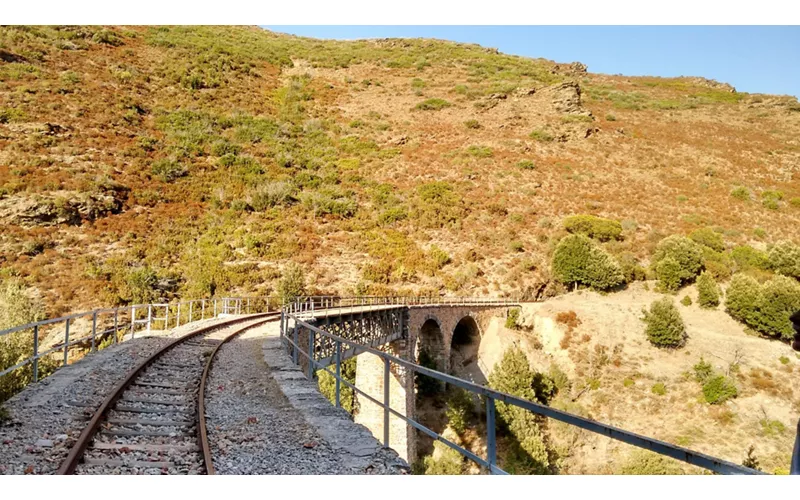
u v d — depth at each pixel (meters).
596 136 88.75
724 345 38.53
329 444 6.62
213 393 9.57
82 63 74.12
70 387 9.25
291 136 75.88
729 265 51.41
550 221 60.38
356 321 23.69
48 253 37.69
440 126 86.12
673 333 38.38
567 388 37.38
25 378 17.17
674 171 78.62
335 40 141.38
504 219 60.53
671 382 36.09
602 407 35.66
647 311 42.25
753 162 84.06
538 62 145.62
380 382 27.06
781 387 34.31
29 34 75.19
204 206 53.00
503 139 82.88
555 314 43.19
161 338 17.39
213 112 76.06
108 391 9.22
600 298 48.66
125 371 11.28
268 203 55.25
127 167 53.78
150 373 10.95
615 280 49.22
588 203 65.56
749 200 69.12
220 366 12.38
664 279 49.00
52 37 77.44
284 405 8.80
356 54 120.00
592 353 39.31
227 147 65.38
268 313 30.16
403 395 29.31
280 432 7.16
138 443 6.46
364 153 74.12
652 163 80.75
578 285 51.44
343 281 45.12
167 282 38.72
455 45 141.88
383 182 66.38
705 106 119.69
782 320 38.53
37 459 5.63
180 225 48.09
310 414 8.09
